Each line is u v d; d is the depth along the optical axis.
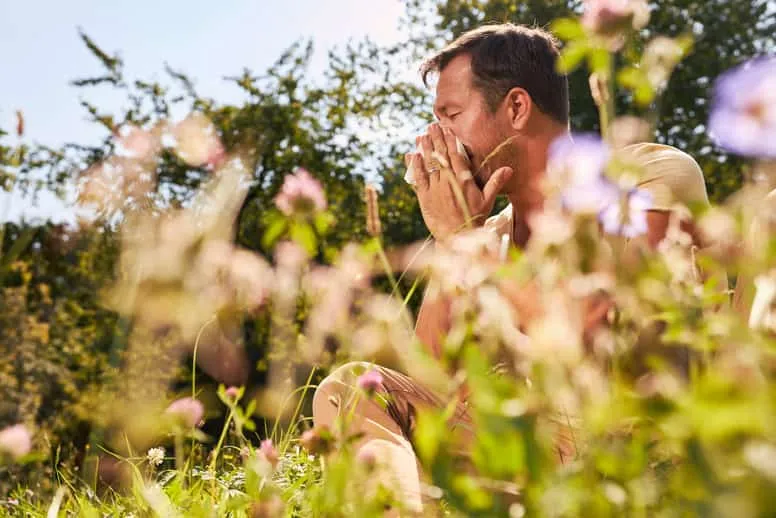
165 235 1.10
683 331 0.75
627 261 0.78
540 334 0.71
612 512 0.69
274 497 1.12
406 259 1.06
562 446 1.15
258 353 5.21
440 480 0.75
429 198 2.00
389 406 1.71
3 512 2.35
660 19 16.25
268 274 1.07
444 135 2.02
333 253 1.05
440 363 0.94
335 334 1.02
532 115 2.10
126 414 1.29
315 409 1.59
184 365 6.25
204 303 1.10
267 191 14.40
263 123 14.76
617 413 0.65
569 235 0.77
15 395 9.20
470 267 0.94
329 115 15.45
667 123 15.96
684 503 0.64
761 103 0.63
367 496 0.94
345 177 15.03
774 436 0.52
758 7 16.70
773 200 0.81
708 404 0.54
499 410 0.66
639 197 0.80
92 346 11.95
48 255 10.62
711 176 14.28
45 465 2.99
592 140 0.78
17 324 9.95
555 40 2.20
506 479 0.77
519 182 2.11
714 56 16.23
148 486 1.67
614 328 0.81
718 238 0.76
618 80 0.79
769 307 0.77
